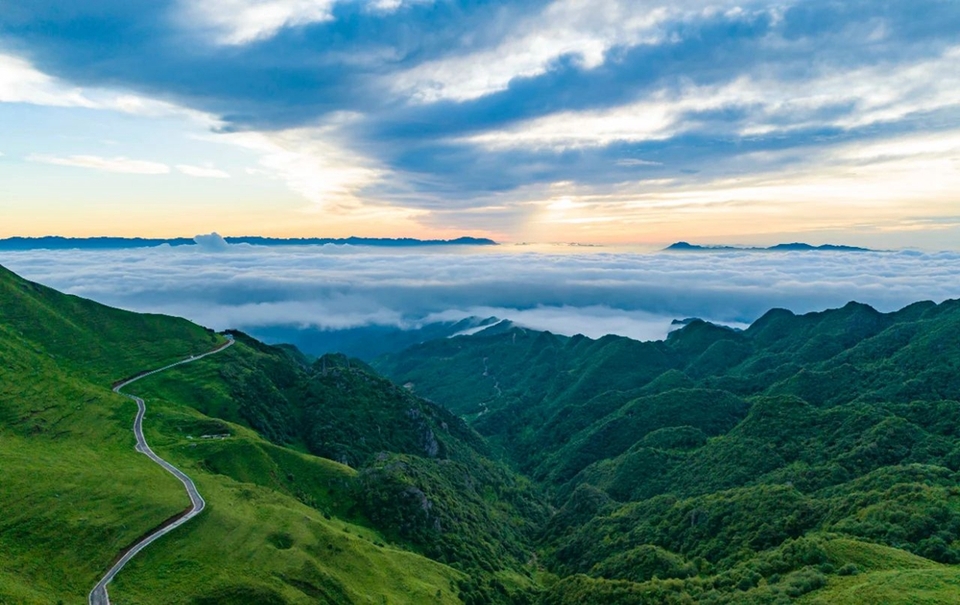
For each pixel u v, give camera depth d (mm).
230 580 116375
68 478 142250
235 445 192250
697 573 167875
